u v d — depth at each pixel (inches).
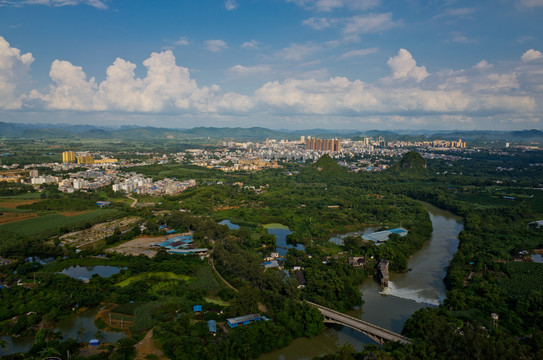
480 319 6929.1
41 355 5890.8
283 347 6668.3
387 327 7194.9
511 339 6043.3
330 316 7194.9
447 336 5871.1
